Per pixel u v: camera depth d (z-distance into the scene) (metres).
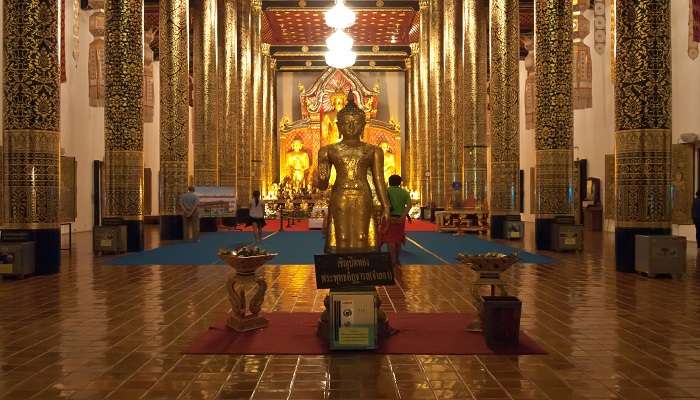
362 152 6.04
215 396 4.14
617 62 10.14
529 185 27.97
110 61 13.81
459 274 10.07
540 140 13.93
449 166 21.92
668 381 4.44
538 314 6.75
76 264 11.35
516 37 16.70
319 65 36.81
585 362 4.92
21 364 4.85
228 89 23.27
